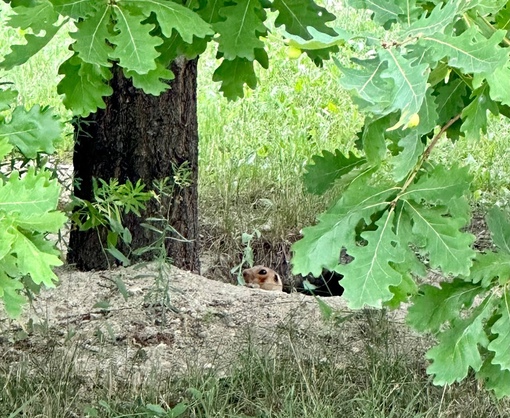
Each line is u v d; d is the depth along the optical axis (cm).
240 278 653
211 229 758
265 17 308
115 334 509
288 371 448
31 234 203
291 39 201
